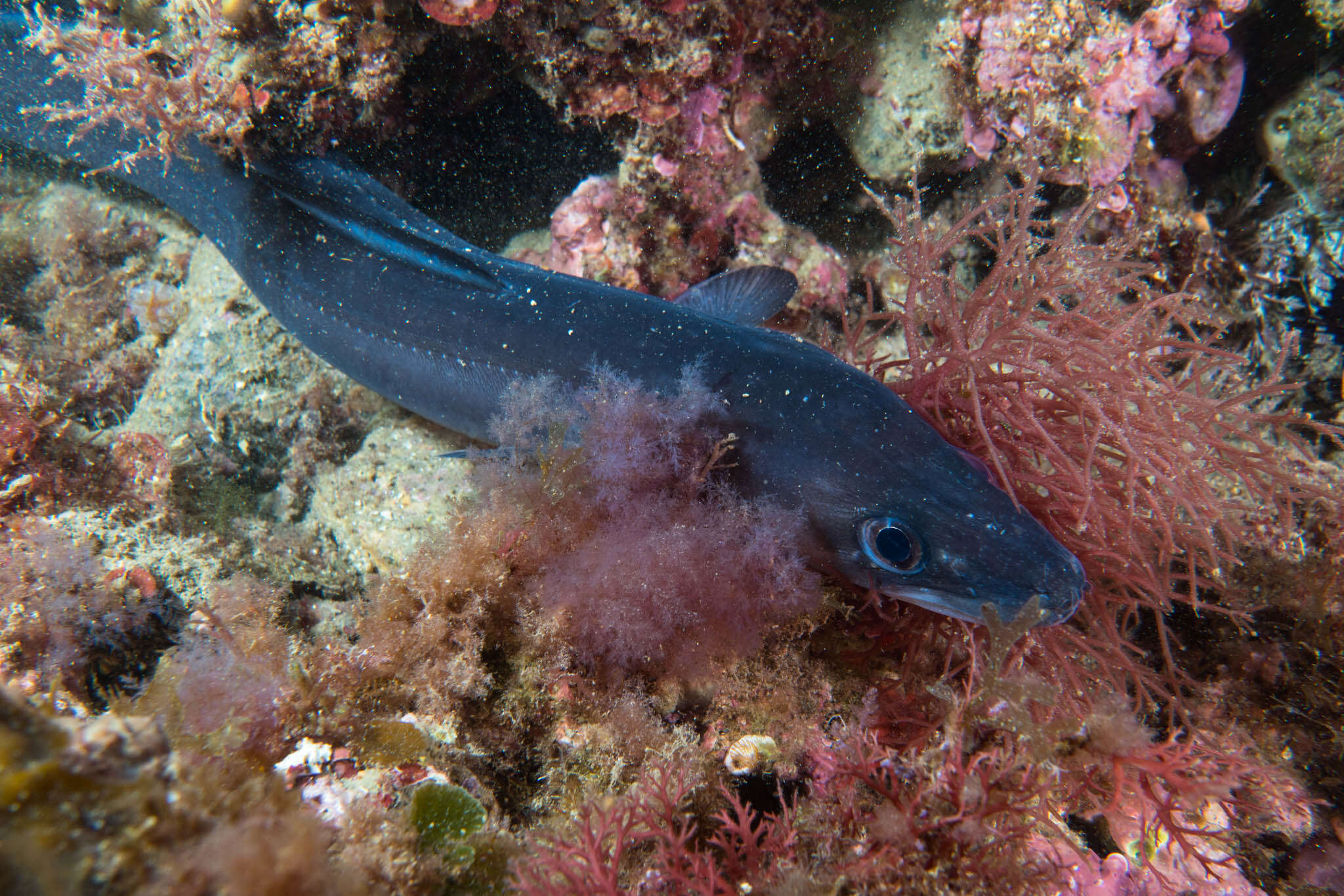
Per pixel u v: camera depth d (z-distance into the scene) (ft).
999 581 1.06
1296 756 1.17
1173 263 1.41
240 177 1.37
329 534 1.32
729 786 1.07
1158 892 1.06
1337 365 1.38
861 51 1.38
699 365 1.16
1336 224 1.34
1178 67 1.30
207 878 0.82
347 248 1.33
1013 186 1.40
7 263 1.51
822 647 1.14
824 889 0.97
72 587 1.11
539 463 1.14
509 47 1.31
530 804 1.05
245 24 1.22
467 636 1.08
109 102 1.27
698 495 1.13
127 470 1.27
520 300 1.25
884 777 1.00
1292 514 1.20
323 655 1.05
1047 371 1.11
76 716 1.03
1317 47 1.30
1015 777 0.95
